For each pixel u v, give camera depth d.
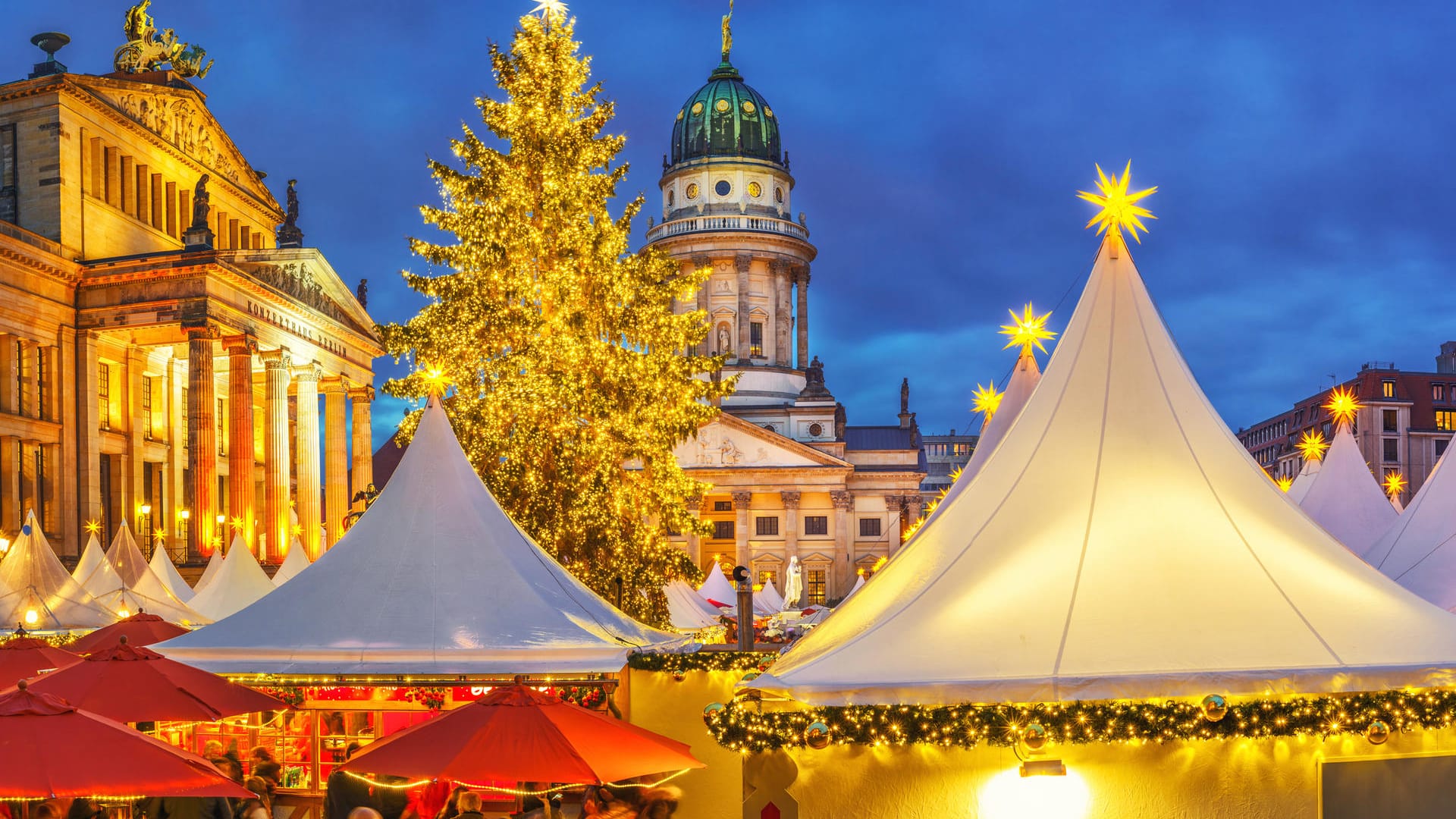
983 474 18.03
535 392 38.09
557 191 40.31
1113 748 14.64
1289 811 14.56
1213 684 14.20
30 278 73.38
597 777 14.63
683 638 26.73
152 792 13.16
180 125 89.12
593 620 23.00
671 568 42.19
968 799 14.71
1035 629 15.25
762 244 149.12
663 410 43.22
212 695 20.27
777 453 136.12
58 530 74.75
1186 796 14.56
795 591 94.50
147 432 86.38
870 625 16.23
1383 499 43.59
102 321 76.56
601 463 39.66
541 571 23.89
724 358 45.84
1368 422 142.00
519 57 41.47
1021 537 16.72
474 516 24.16
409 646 20.72
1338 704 14.05
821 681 14.80
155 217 86.00
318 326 88.62
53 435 75.06
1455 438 31.50
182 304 74.81
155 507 86.75
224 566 49.28
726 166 151.12
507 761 14.66
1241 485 17.27
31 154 77.06
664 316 43.91
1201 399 18.16
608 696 22.75
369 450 97.12
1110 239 18.70
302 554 53.69
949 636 15.34
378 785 19.72
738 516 135.25
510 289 40.44
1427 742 14.81
